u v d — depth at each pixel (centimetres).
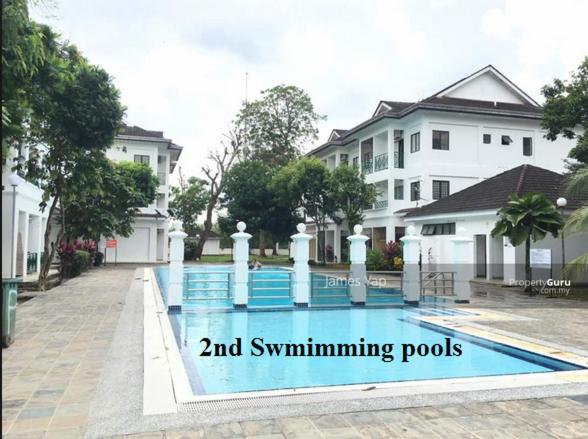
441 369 611
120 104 1249
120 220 2261
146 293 1280
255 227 3156
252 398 446
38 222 1872
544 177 1812
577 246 1698
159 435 360
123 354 609
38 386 477
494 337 758
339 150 3203
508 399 452
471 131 2377
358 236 1182
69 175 1342
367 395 458
